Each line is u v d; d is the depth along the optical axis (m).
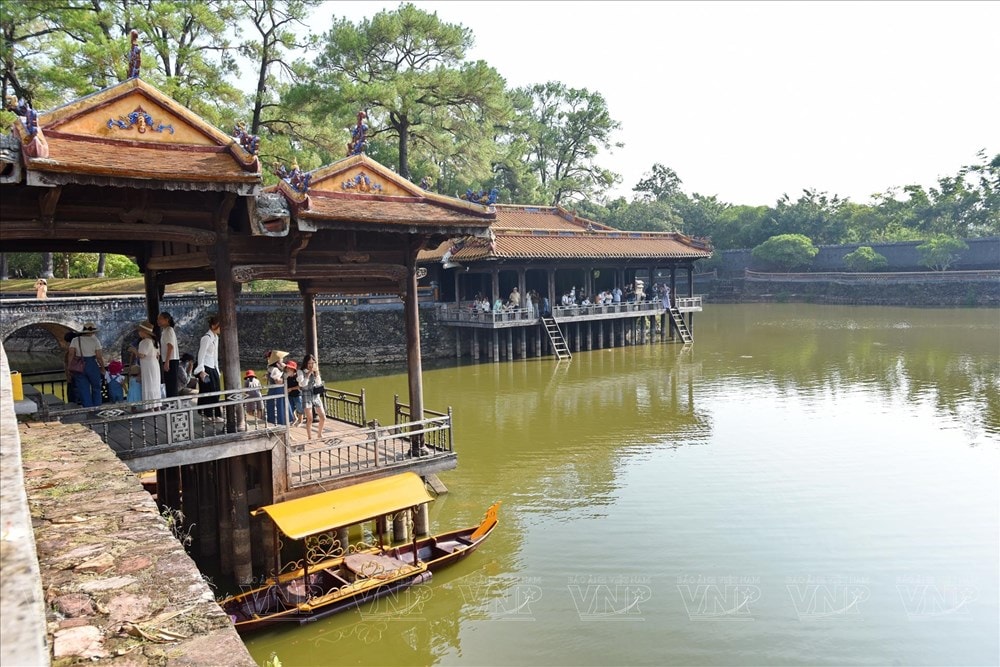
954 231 76.12
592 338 42.09
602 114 70.25
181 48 35.72
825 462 19.53
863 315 60.25
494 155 52.34
